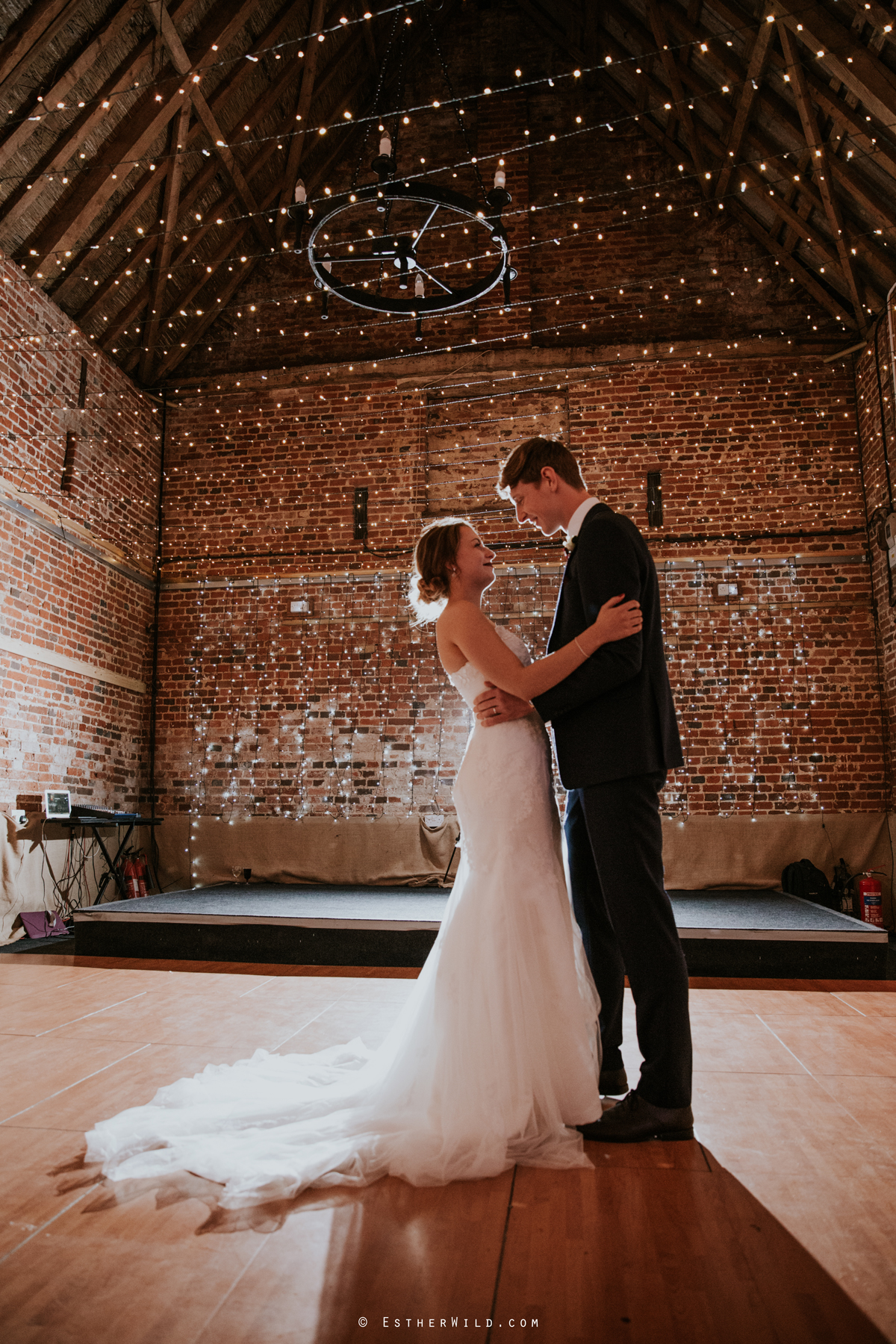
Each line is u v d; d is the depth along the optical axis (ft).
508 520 24.35
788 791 22.16
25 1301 3.56
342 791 23.91
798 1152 5.24
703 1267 3.83
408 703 24.02
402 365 25.30
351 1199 4.58
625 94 25.31
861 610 22.61
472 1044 5.27
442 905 17.10
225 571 25.46
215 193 23.29
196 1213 4.40
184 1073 6.93
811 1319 3.41
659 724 5.87
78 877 21.08
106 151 19.57
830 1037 8.29
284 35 21.26
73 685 21.49
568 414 24.49
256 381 25.99
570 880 6.62
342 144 26.02
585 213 25.57
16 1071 7.01
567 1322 3.37
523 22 26.45
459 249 25.73
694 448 23.79
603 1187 4.72
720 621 23.00
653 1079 5.54
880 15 15.57
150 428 25.79
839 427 23.41
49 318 20.85
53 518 20.66
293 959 14.35
